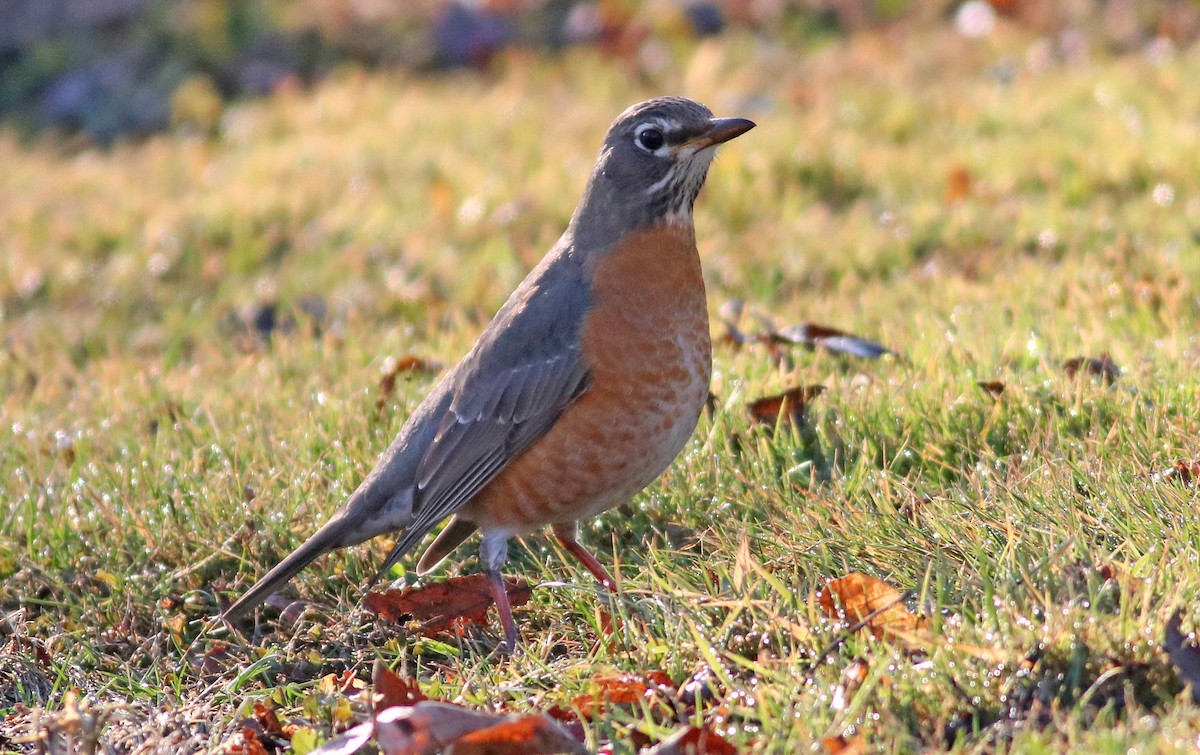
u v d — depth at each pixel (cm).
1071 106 1938
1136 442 909
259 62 2758
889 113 1992
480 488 898
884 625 728
